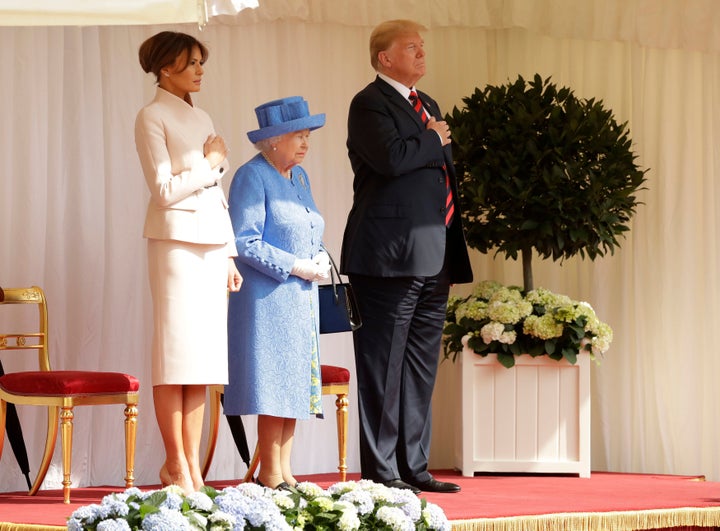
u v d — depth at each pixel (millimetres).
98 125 22016
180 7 13898
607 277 26109
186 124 16547
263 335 16922
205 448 23031
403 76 18422
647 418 25891
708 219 25906
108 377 17891
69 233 21766
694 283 25891
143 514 10234
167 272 16125
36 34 21469
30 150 21312
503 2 26062
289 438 17594
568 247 23031
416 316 18594
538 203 22375
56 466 21344
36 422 21219
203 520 10305
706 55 25938
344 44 25031
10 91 21234
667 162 25938
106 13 13680
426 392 18766
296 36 24484
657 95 26031
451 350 23047
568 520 16375
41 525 14367
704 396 25844
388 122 17875
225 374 16375
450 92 26109
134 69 22422
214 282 16344
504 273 26234
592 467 25922
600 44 26188
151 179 16078
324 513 11289
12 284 21188
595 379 25969
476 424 22469
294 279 17156
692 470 25656
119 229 22109
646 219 25953
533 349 22312
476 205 22625
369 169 18375
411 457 18656
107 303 21969
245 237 16953
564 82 26219
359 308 18250
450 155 18703
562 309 22125
